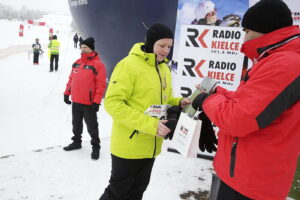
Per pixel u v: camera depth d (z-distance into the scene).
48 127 4.48
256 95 1.07
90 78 3.09
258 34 1.20
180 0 3.23
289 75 1.02
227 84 3.22
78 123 3.37
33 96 6.69
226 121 1.15
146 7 4.30
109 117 5.20
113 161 1.77
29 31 44.84
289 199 2.39
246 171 1.20
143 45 1.70
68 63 15.07
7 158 3.14
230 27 3.08
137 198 1.91
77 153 3.38
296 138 1.14
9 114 5.10
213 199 2.22
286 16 1.13
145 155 1.72
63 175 2.83
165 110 1.71
